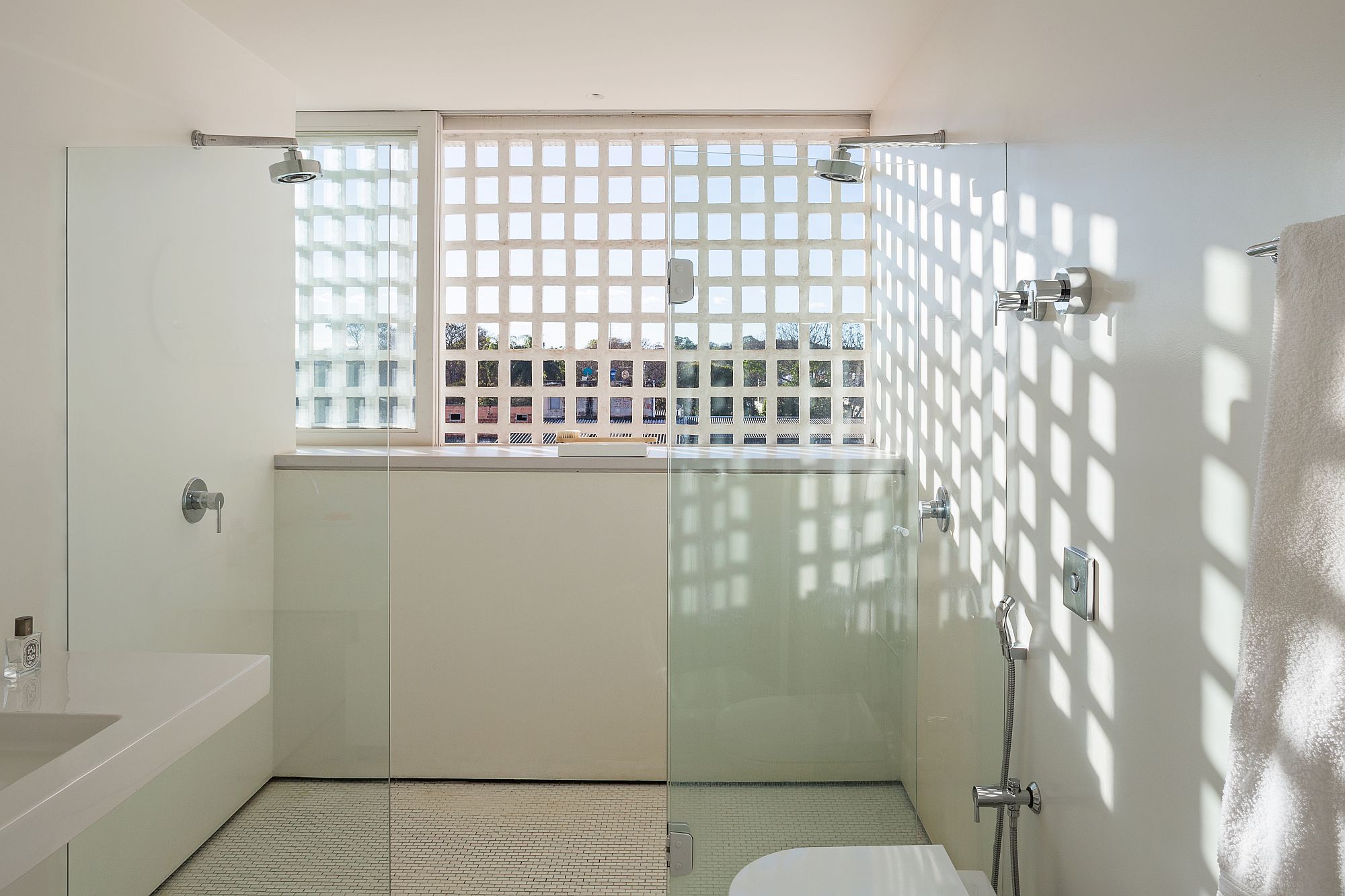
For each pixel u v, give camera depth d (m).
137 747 1.36
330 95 3.24
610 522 3.25
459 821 2.98
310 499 2.18
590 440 3.36
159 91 2.32
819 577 2.12
